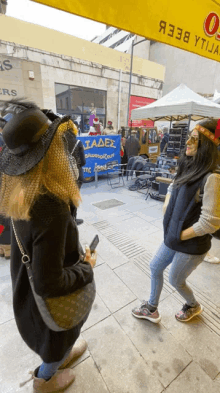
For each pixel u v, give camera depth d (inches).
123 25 52.2
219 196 45.7
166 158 273.7
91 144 254.7
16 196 24.9
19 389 54.6
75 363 61.0
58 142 25.1
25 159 24.0
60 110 425.7
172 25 61.3
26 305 35.2
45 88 383.9
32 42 347.6
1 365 60.2
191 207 51.2
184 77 839.7
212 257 109.1
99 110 486.6
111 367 60.2
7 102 24.9
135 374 58.6
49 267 25.5
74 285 30.9
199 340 68.4
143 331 71.1
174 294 87.5
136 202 200.8
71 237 30.7
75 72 412.5
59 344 36.2
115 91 488.7
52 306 30.9
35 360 61.7
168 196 64.0
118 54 462.0
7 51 327.9
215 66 747.4
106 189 244.8
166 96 241.4
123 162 304.5
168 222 58.9
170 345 66.6
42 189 24.0
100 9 47.6
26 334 37.3
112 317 76.2
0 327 71.5
